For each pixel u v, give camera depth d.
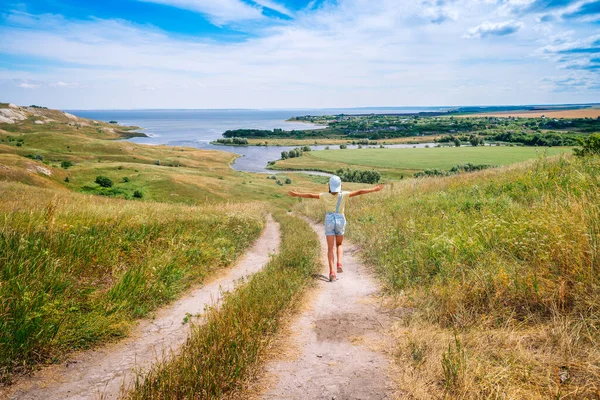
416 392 2.62
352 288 5.80
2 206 7.75
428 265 5.54
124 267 6.29
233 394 2.78
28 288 4.38
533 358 2.80
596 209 4.76
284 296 4.79
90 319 4.32
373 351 3.43
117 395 2.99
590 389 2.35
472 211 8.17
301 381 2.98
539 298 3.61
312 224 18.58
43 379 3.27
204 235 9.76
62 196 25.80
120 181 85.31
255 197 83.06
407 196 14.46
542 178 8.95
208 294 6.21
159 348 4.00
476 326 3.55
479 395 2.46
